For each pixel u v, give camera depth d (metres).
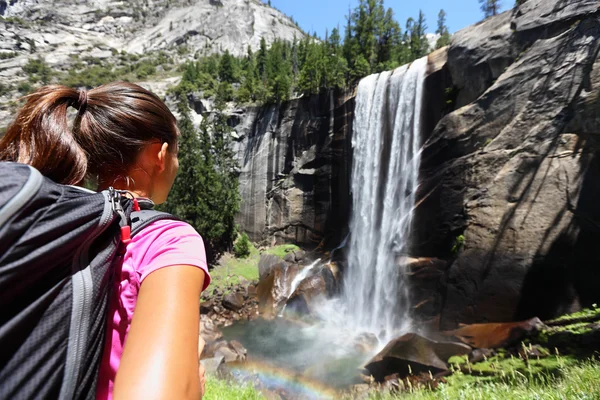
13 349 0.71
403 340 15.53
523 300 17.02
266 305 30.97
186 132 40.94
